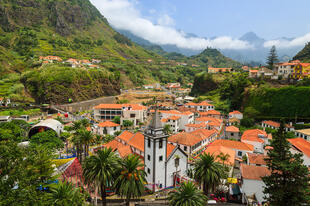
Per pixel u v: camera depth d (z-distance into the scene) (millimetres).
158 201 43031
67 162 51219
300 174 29656
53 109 157750
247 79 149625
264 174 43281
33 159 31500
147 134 48375
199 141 75938
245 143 72312
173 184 52125
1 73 193375
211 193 46312
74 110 160875
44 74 179750
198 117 122312
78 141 58406
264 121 106750
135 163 36188
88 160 37281
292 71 142250
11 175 23781
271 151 34062
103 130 100062
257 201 40375
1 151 24609
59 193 27531
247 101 133375
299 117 102750
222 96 169125
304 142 69000
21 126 93125
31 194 23625
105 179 34188
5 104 150625
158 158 47875
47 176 33750
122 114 128500
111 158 36688
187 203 31188
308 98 102625
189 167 58438
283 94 113000
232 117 127438
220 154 58688
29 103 167000
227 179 50656
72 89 183500
